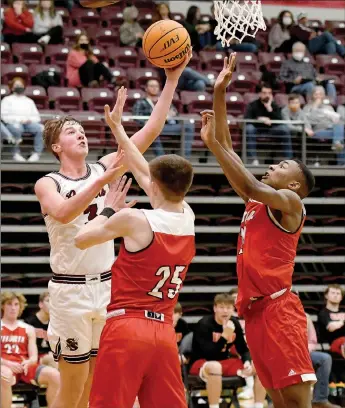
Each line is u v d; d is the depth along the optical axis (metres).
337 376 11.05
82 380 6.30
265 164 15.10
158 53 6.10
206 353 10.37
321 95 15.44
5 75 15.95
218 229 14.13
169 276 5.32
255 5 7.13
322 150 15.52
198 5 20.56
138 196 14.07
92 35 18.25
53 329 6.25
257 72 17.31
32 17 17.42
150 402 5.30
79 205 5.66
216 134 6.20
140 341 5.20
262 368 6.12
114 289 5.36
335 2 21.19
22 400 11.00
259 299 6.09
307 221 14.70
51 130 6.30
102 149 14.70
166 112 6.31
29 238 13.96
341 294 11.42
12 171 14.16
